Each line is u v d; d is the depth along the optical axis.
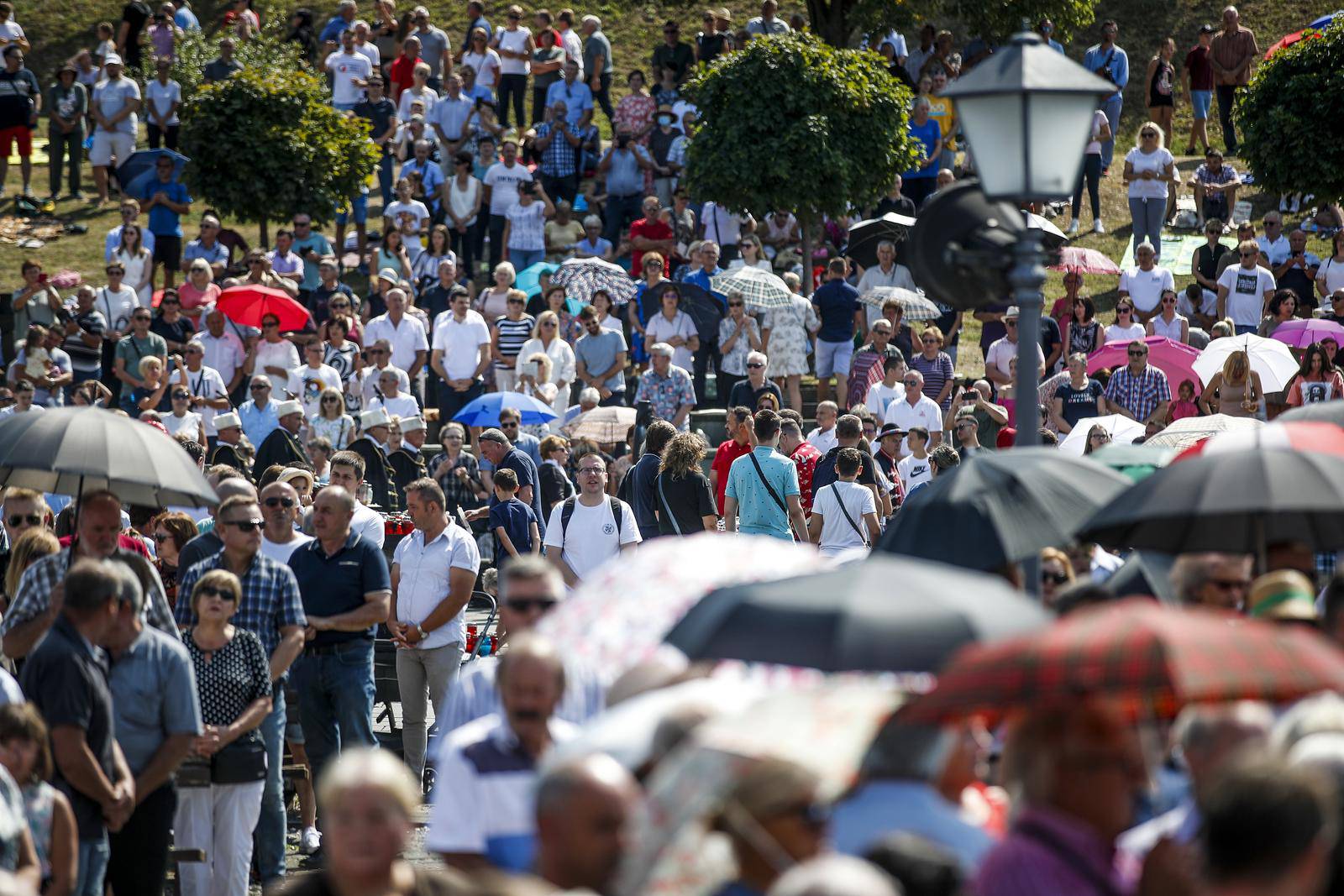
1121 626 15.01
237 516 34.03
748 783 14.76
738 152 81.12
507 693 20.62
